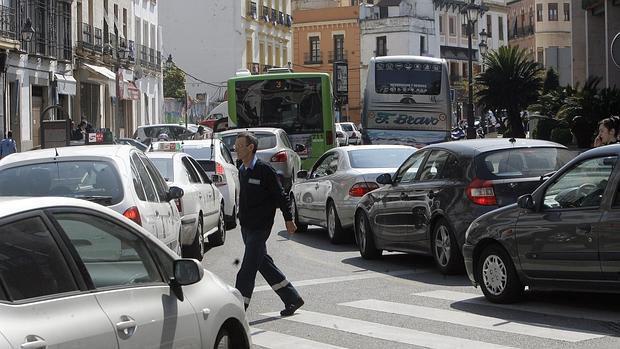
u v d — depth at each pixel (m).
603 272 17.42
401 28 166.25
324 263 27.55
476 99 76.94
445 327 17.83
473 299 20.67
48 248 9.34
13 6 66.12
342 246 31.75
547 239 18.36
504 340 16.50
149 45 109.69
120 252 10.47
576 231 17.81
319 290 22.64
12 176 19.83
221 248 31.80
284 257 29.11
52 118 75.00
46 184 19.58
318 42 172.75
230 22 130.75
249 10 134.62
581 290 18.03
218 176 36.09
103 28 89.19
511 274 19.38
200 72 131.50
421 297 21.20
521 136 76.94
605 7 61.94
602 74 68.12
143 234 11.08
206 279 12.06
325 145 57.78
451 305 20.06
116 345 9.47
